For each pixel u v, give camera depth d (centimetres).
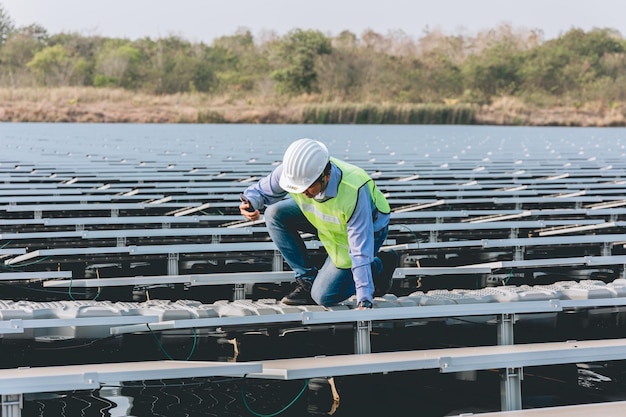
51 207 1008
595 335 718
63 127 3416
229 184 1335
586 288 613
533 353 508
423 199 1245
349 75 5538
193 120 4319
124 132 3023
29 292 834
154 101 4791
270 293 862
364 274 526
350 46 6256
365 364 482
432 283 931
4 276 742
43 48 6206
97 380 440
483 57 6169
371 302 532
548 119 4775
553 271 940
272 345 648
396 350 675
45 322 499
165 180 1411
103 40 6600
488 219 1074
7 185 1268
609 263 786
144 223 999
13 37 6400
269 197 561
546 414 482
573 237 859
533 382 638
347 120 4262
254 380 596
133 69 5606
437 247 860
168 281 718
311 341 653
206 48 6494
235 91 5453
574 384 635
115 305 571
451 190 1343
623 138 2953
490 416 479
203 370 461
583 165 1741
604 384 635
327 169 521
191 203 1166
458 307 545
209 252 888
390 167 1658
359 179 529
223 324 518
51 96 4612
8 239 913
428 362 492
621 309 720
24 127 3372
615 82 5878
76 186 1298
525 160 1881
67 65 5600
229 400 583
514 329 709
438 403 594
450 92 5697
